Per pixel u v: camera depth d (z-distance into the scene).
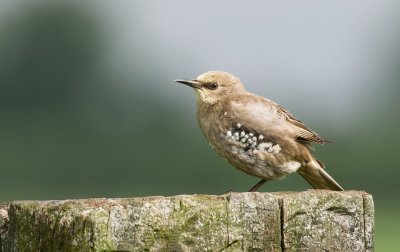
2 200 26.75
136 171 32.31
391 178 28.92
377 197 27.73
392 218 23.52
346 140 31.55
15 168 31.89
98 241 8.16
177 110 35.59
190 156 31.61
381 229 21.72
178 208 8.45
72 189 29.61
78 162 33.50
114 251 8.22
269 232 8.70
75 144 34.75
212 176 29.80
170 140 33.50
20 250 8.73
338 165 29.53
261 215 8.68
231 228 8.58
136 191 28.83
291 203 8.77
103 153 33.47
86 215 8.21
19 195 27.91
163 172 31.03
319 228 8.84
